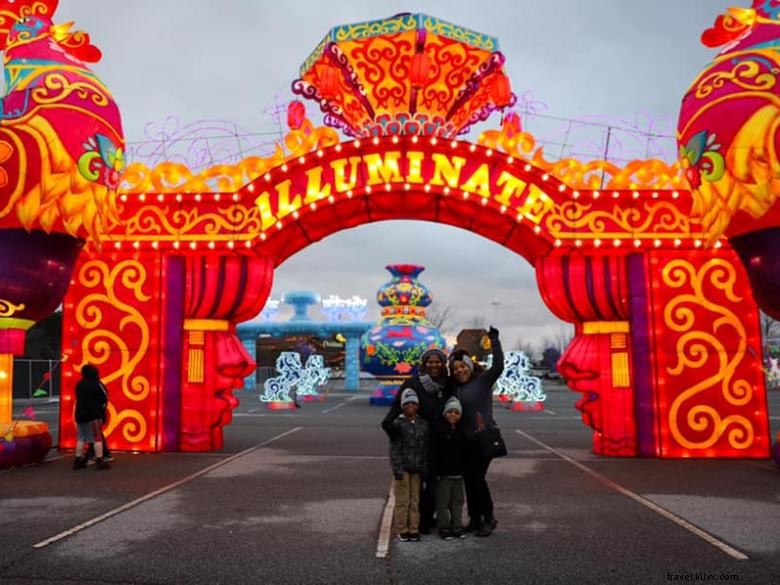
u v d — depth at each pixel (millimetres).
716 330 10391
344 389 43625
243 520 6270
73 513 6555
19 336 9469
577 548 5320
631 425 10438
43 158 8781
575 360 10727
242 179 10922
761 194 8102
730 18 9000
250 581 4559
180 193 10828
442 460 5543
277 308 42938
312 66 12414
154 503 7027
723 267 10469
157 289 11102
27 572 4723
